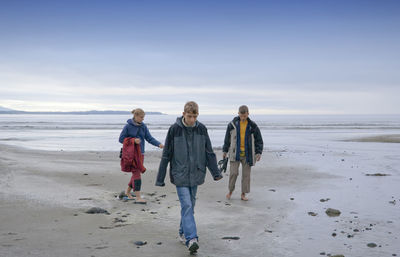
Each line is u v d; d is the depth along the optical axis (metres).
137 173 6.38
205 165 4.14
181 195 3.98
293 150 17.86
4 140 23.44
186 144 3.99
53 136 28.52
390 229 4.91
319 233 4.72
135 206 6.14
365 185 8.38
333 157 14.59
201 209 6.04
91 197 6.80
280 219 5.42
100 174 9.73
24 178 8.76
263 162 12.80
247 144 6.71
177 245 4.14
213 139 26.14
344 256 3.87
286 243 4.30
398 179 9.23
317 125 60.97
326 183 8.67
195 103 3.93
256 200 6.80
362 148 19.17
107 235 4.46
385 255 3.91
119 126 52.56
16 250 3.79
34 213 5.46
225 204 6.44
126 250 3.90
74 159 13.20
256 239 4.44
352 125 60.97
